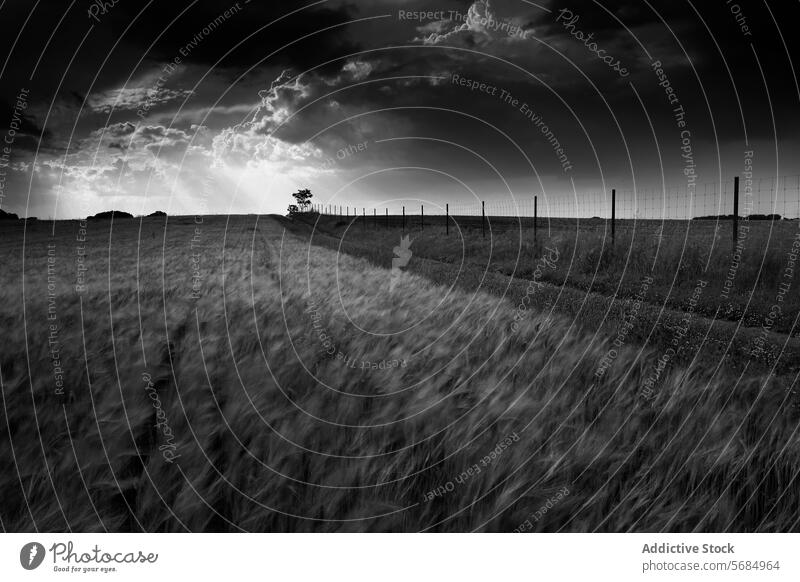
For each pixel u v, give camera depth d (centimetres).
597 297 1188
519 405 393
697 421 377
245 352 517
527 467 323
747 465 325
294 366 460
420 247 2833
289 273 1305
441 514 307
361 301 818
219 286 953
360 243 3375
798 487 307
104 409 378
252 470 322
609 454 338
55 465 317
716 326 876
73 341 527
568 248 1867
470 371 475
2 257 2762
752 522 302
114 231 5472
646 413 395
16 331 567
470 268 1903
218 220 8062
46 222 7125
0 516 293
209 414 370
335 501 308
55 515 292
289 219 8600
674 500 307
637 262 1546
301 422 360
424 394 405
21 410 377
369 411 389
